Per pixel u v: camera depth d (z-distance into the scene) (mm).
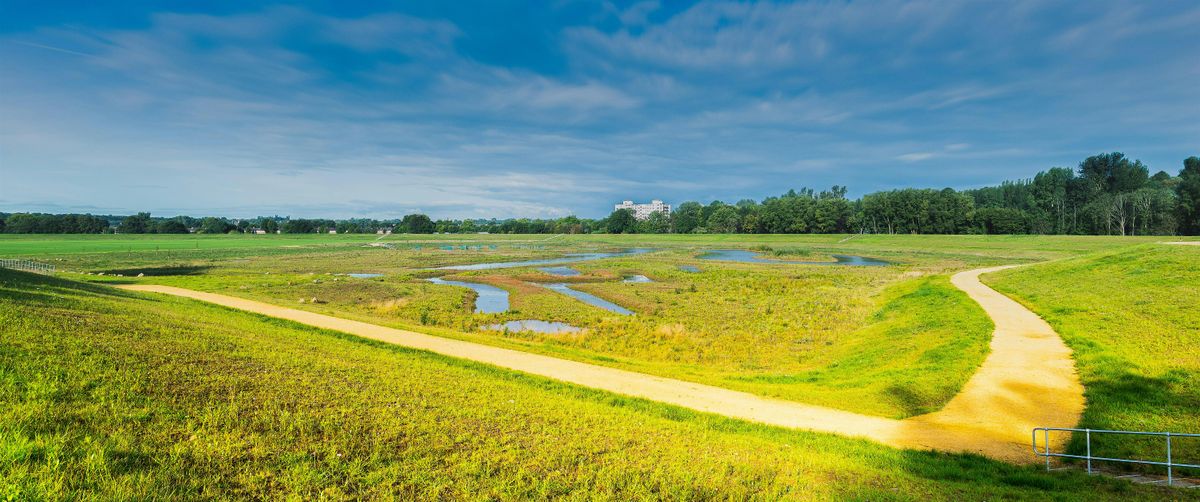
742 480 11461
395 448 11133
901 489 11391
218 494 8320
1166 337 21625
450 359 23328
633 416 16156
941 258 102062
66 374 11797
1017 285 40594
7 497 7062
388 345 25766
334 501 8695
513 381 20000
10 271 34344
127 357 13922
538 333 36531
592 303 53719
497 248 150875
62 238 157000
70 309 19594
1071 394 18469
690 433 14875
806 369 27000
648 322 40938
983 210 147250
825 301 48125
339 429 11648
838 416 18141
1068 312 28625
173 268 80438
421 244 172375
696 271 82562
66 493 7406
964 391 19391
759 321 40562
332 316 34875
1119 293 30031
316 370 16562
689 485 10883
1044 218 143375
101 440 9102
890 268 84812
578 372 23094
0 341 13133
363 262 99562
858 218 173250
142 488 7930
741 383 22625
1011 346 23906
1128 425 15492
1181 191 111438
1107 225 128625
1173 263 33719
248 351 17703
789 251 125438
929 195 157625
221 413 11320
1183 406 16078
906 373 22234
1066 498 10836
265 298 43938
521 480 10336
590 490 10266
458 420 13453
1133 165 142125
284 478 9125
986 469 13227
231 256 108750
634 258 111625
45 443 8570
